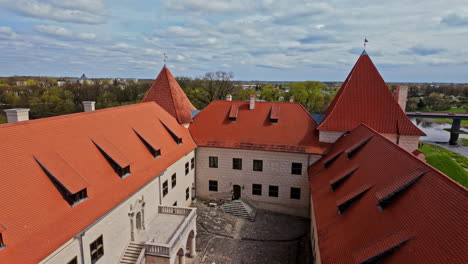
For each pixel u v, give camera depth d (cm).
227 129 3712
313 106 9162
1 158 1580
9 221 1384
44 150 1831
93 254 1831
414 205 1412
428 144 9194
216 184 3712
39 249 1402
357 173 2141
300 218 3428
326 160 2933
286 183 3475
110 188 2038
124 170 2236
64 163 1858
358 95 3275
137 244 2223
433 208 1285
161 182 2698
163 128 3203
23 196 1528
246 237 2989
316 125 3556
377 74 3275
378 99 3212
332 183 2278
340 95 3372
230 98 4434
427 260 1117
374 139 2348
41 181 1673
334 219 1927
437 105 16150
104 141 2305
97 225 1841
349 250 1551
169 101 3712
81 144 2116
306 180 3397
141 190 2361
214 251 2745
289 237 2998
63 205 1681
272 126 3634
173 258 2162
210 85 7550
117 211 2056
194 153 3678
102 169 2103
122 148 2414
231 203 3550
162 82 3809
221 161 3634
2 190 1466
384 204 1598
